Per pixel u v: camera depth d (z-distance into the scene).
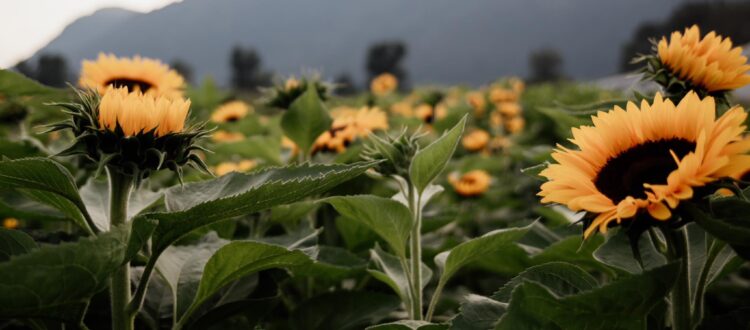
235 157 5.90
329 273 2.70
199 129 1.90
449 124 8.38
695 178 1.41
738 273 4.96
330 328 2.71
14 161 1.72
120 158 1.77
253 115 6.43
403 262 2.38
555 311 1.48
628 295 1.47
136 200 2.31
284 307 3.46
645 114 1.71
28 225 4.41
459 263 2.29
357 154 3.84
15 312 1.53
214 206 1.73
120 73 3.69
